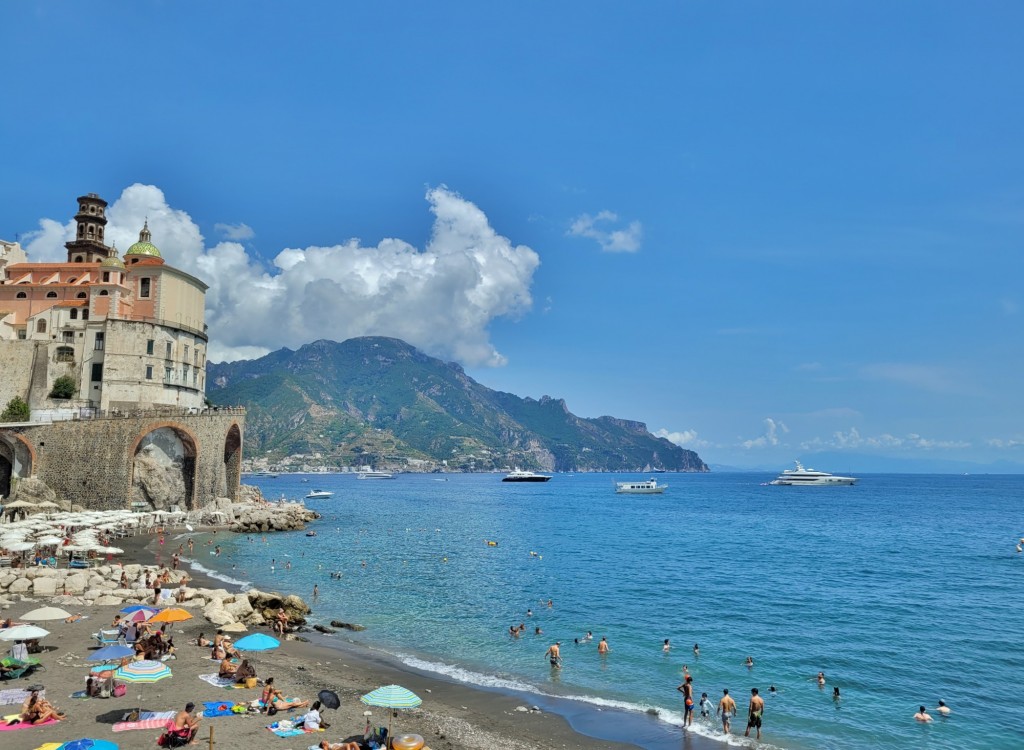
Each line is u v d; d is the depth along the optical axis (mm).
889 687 36625
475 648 42594
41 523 70938
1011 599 59688
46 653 34281
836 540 107062
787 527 130375
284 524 104938
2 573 49938
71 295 110812
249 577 64562
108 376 98250
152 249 117562
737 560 83312
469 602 56312
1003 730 30984
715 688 36188
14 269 115000
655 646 43656
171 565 67625
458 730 28219
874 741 29672
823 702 34281
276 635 43188
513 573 71750
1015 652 43156
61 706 26875
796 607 55812
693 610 54375
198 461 101500
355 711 29047
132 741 23766
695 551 92000
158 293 105188
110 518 77125
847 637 46469
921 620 51500
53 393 100000
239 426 117562
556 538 107375
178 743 23578
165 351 102375
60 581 49469
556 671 38188
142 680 24453
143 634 35969
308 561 75688
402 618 50281
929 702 34531
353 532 109000
